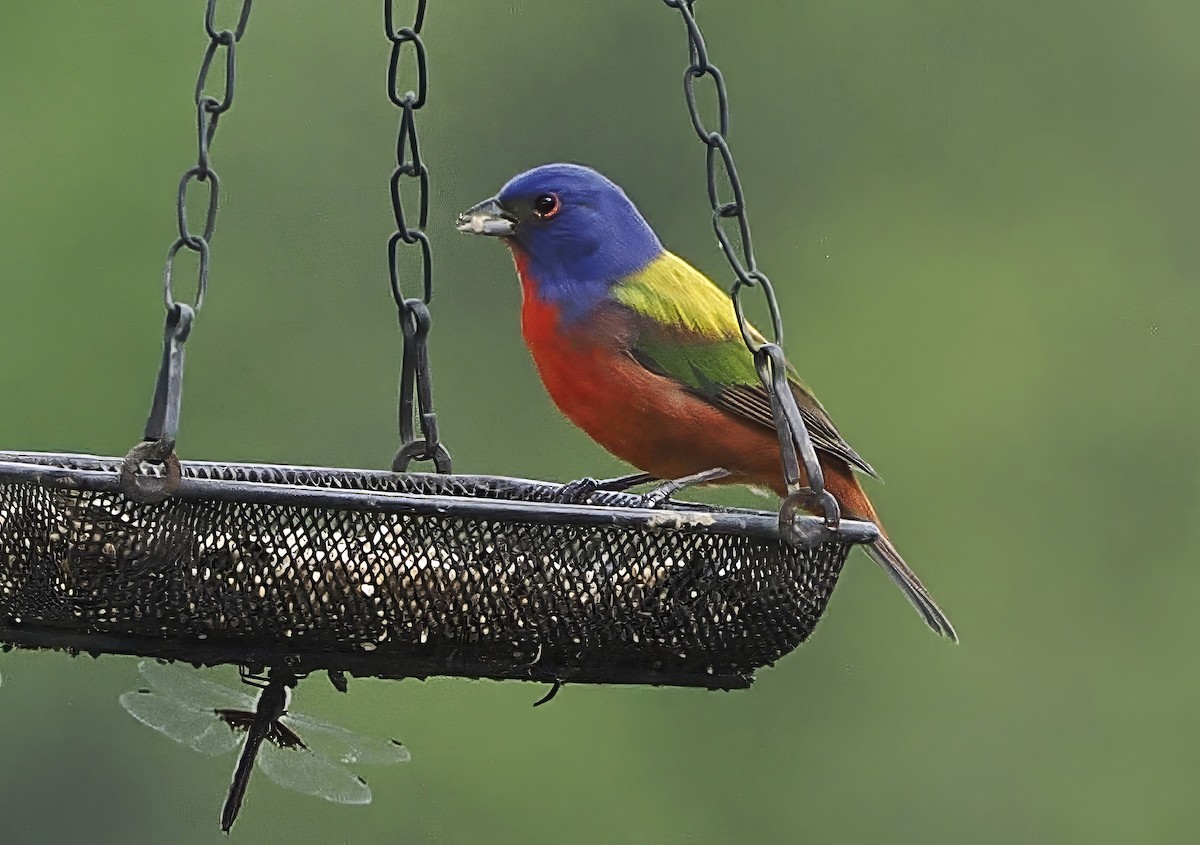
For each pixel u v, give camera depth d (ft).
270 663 24.62
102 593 24.09
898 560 34.50
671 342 31.86
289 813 40.01
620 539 25.03
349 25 49.44
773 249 51.24
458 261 48.11
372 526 24.38
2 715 41.32
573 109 50.70
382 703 43.37
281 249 47.70
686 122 51.19
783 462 24.76
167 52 47.57
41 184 45.96
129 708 26.50
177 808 40.34
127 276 45.68
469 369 47.29
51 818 40.98
